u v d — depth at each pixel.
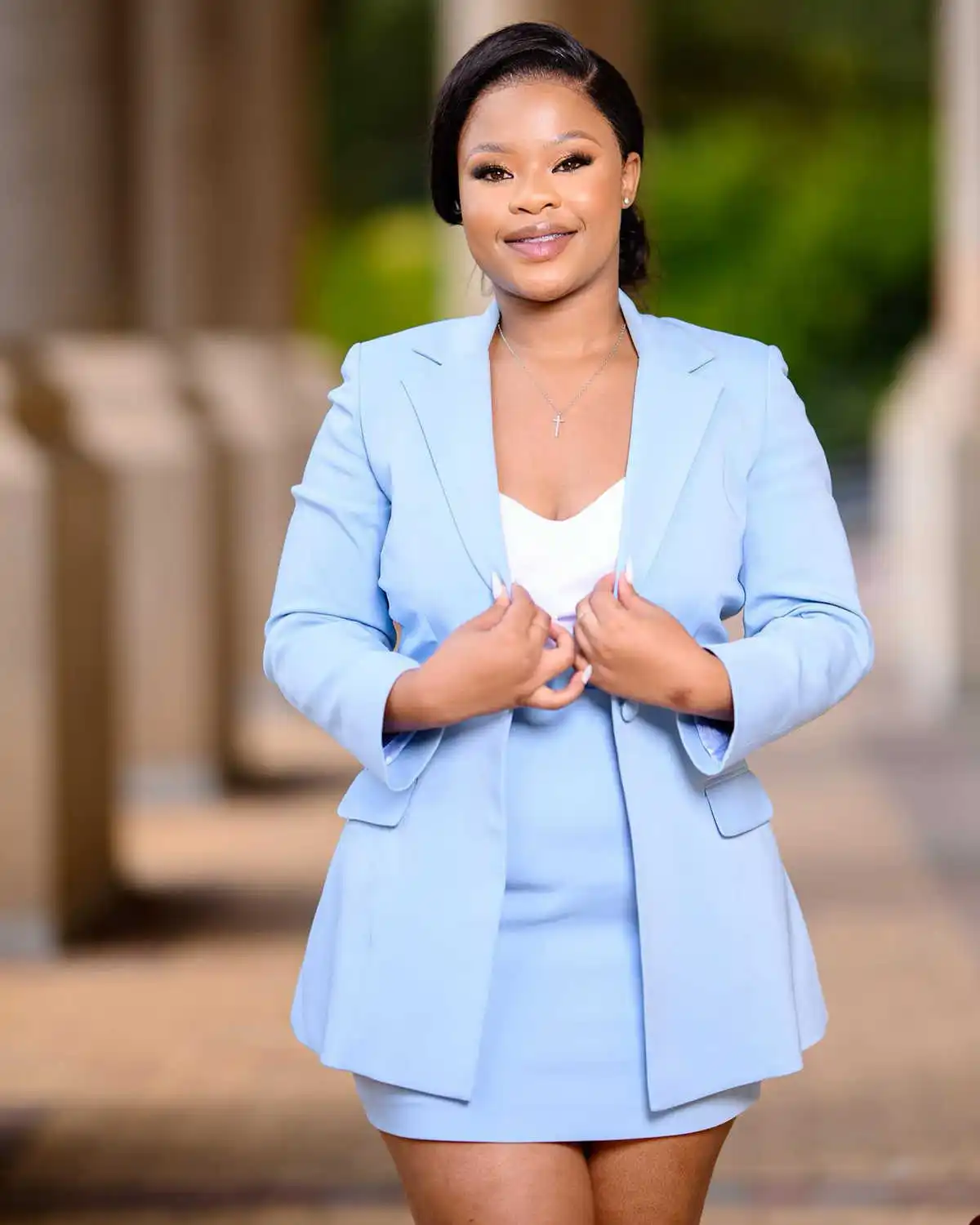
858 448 60.00
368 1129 10.24
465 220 5.25
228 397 25.94
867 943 13.86
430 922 5.11
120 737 18.80
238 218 26.25
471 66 5.22
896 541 30.69
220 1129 10.25
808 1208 9.08
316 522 5.36
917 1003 12.37
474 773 5.12
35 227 15.19
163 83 24.77
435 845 5.14
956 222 24.92
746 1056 5.15
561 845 5.14
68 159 15.26
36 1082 11.12
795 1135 10.02
